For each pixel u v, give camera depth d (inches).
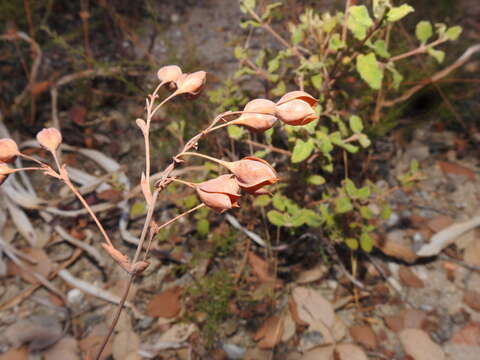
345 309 8.3
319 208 8.7
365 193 7.3
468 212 9.6
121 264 4.4
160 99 11.3
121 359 7.5
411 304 8.3
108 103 11.9
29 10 12.7
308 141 7.1
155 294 8.5
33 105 11.3
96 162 10.7
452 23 13.9
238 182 4.1
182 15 15.0
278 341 7.8
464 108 11.6
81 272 8.9
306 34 8.8
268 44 13.4
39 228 9.4
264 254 8.9
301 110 4.0
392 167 10.5
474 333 7.8
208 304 8.1
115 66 12.2
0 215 9.4
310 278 8.5
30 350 7.6
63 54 13.1
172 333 7.9
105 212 9.6
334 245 8.9
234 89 9.1
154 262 8.9
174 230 9.2
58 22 14.3
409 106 11.5
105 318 8.1
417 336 7.7
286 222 7.5
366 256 8.9
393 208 9.6
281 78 9.4
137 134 11.2
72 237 9.1
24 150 10.7
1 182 4.4
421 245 9.0
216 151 10.1
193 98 4.8
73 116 11.3
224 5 15.5
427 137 11.1
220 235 9.0
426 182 10.2
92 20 14.4
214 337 7.8
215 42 13.8
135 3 14.9
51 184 10.2
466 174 10.3
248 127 4.2
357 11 6.2
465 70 12.1
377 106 9.9
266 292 8.3
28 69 12.6
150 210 4.3
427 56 12.0
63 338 7.8
